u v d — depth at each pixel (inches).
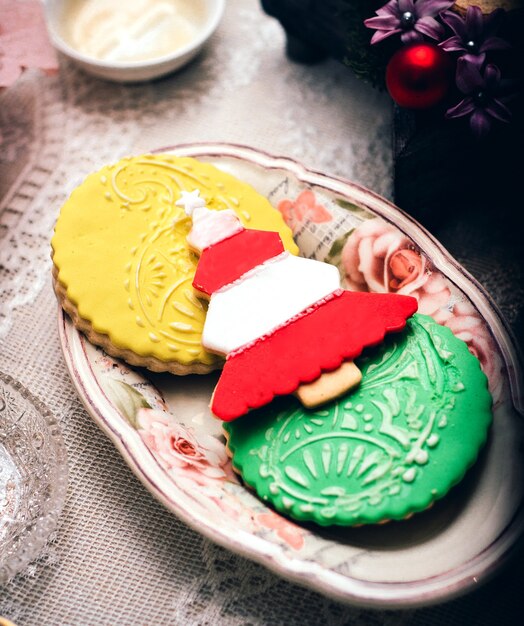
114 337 13.1
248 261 13.3
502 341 13.1
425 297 13.5
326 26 15.7
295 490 12.3
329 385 12.6
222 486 12.5
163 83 16.8
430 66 13.2
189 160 14.4
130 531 13.3
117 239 13.7
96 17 16.6
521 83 13.6
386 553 12.1
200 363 13.2
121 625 12.9
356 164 16.1
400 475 12.2
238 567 13.1
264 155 14.5
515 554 11.8
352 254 13.9
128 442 12.5
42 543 12.6
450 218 15.6
